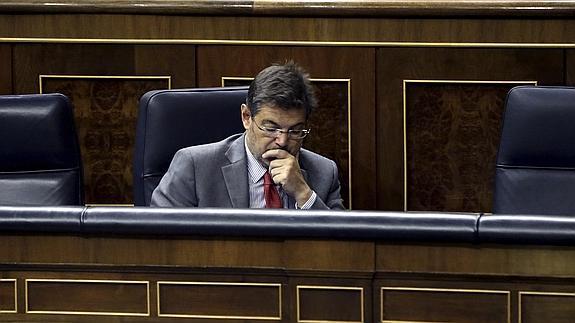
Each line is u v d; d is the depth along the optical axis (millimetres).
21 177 7898
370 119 9977
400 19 9797
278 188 7520
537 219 5465
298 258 5664
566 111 7758
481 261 5543
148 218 5707
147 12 9930
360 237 5582
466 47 9805
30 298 5867
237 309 5738
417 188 10062
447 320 5594
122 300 5816
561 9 9586
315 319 5684
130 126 10156
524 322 5535
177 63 10016
